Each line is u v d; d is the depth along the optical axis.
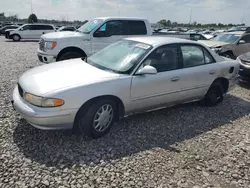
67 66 3.77
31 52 12.58
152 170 2.71
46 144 3.11
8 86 5.45
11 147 2.99
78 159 2.83
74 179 2.49
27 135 3.29
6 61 9.12
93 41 6.99
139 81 3.51
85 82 3.12
